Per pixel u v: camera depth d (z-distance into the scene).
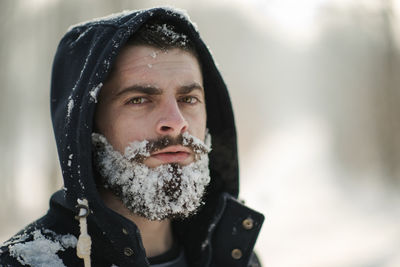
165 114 1.67
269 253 7.80
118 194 1.71
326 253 7.56
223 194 2.09
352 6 19.05
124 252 1.61
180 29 1.83
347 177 16.41
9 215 11.38
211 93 2.10
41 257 1.58
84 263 1.53
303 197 13.15
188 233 2.07
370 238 8.30
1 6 13.70
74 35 1.89
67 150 1.65
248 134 31.14
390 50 17.31
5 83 14.91
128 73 1.69
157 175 1.65
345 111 22.44
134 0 11.73
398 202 11.84
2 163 14.15
